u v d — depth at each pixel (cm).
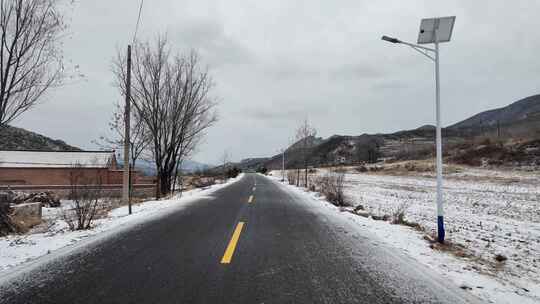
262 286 405
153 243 635
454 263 538
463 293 399
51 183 2669
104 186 2022
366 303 359
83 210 849
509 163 3947
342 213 1123
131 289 391
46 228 845
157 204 1360
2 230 780
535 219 1189
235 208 1213
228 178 4638
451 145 6556
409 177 4012
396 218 1045
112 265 488
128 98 1404
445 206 1553
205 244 627
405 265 510
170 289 392
